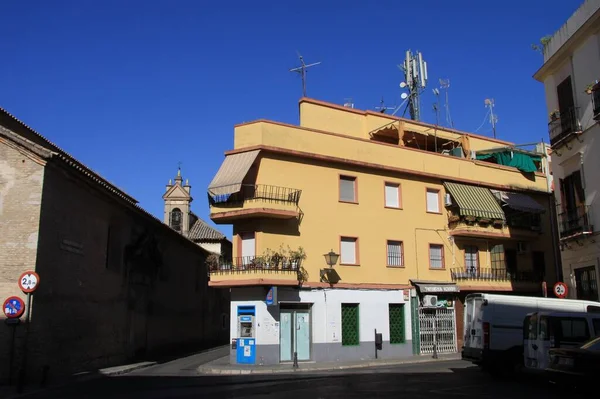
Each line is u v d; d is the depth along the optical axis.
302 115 28.83
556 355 13.23
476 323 18.11
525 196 32.50
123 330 26.19
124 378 19.75
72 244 20.86
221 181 24.48
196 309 40.88
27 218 18.47
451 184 30.22
